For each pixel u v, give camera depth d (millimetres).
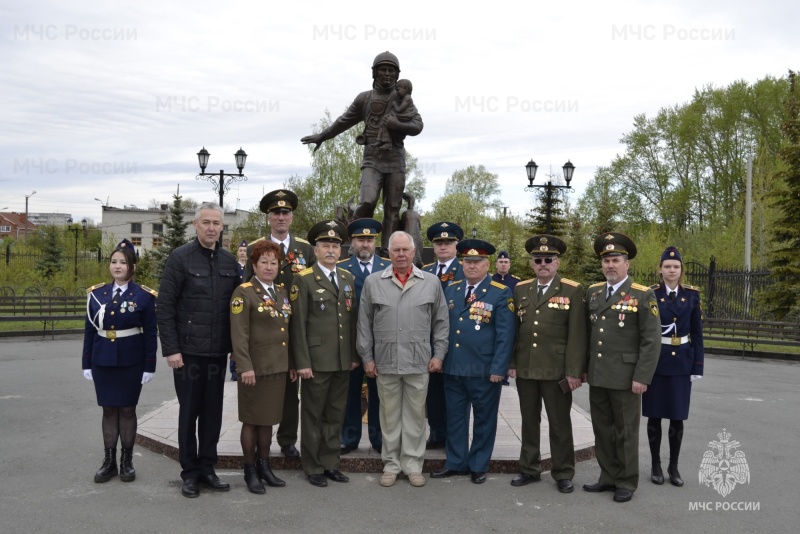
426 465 5629
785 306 17578
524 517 4547
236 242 36938
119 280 5277
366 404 7215
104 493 4945
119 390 5195
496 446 6059
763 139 32719
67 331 17266
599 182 45875
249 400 4996
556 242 5359
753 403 9242
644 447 6711
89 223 71375
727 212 35375
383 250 7711
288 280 5723
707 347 16234
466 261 5457
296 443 6000
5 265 27906
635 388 4910
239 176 18938
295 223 38531
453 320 5477
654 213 40719
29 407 8234
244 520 4402
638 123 40688
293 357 5215
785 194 18203
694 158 38000
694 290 5559
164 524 4312
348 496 4930
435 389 5992
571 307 5238
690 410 8711
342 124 7930
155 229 62406
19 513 4500
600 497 5020
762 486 5371
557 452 5223
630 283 5145
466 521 4449
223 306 5094
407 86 7445
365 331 5344
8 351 13820
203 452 5066
